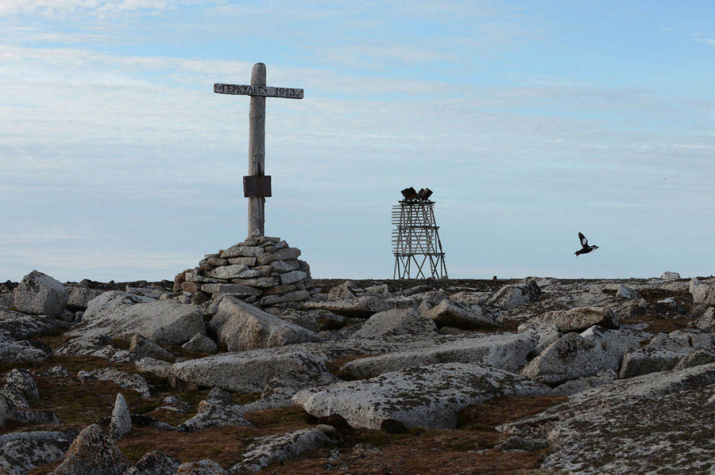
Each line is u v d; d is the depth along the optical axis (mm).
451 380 10414
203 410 9508
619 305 19781
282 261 20672
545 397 10219
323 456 7891
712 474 5934
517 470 6883
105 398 11219
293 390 11289
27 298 18516
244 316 16156
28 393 10977
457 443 8148
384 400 9367
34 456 7793
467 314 17016
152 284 27781
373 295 21516
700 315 18750
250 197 22828
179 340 16141
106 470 7211
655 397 8484
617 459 6691
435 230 46125
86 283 24625
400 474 7066
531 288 22703
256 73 22656
